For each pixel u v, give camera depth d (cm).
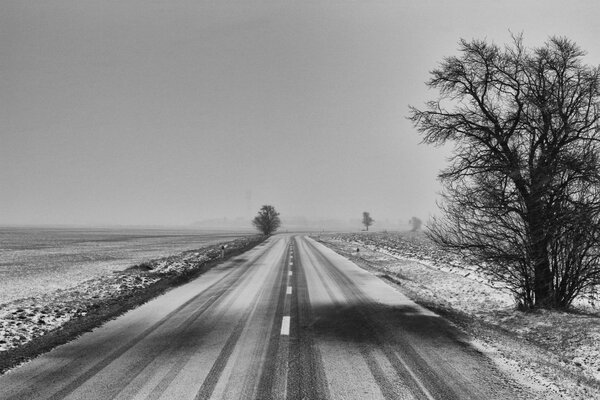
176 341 793
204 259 2964
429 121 1280
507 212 1067
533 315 1047
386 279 1786
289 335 834
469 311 1243
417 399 510
